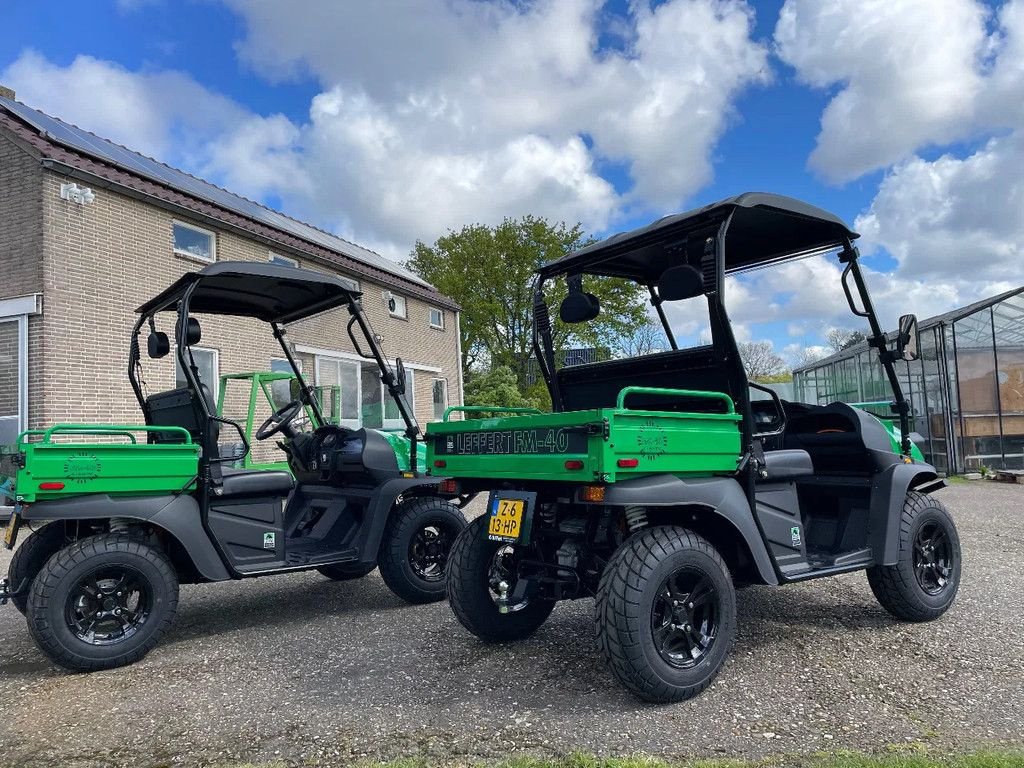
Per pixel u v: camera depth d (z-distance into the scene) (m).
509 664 3.52
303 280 4.61
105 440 9.17
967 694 2.96
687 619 3.04
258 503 4.32
